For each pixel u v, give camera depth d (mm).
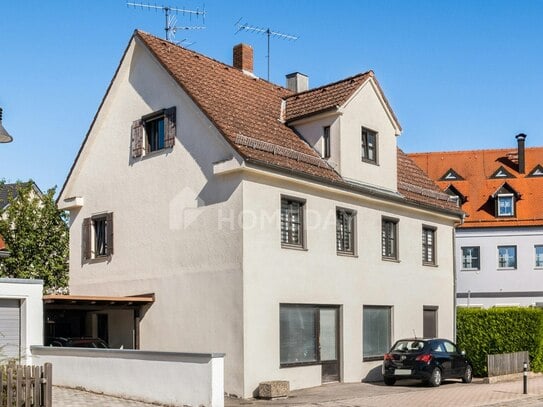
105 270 24609
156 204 22984
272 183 21047
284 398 19469
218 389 16188
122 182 24406
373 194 24422
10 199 34938
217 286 20625
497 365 24938
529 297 47094
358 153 24328
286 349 21109
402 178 27984
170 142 22641
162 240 22609
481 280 47844
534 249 47438
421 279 27266
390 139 26109
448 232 29328
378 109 25547
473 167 52031
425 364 22141
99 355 18609
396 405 18094
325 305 22562
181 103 22422
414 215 27297
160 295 22422
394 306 25656
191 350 21172
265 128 23141
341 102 23531
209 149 21250
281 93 27219
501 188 48656
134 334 23000
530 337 27031
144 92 23922
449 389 21812
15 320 21438
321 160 23641
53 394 18312
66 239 34875
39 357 20375
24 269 33656
